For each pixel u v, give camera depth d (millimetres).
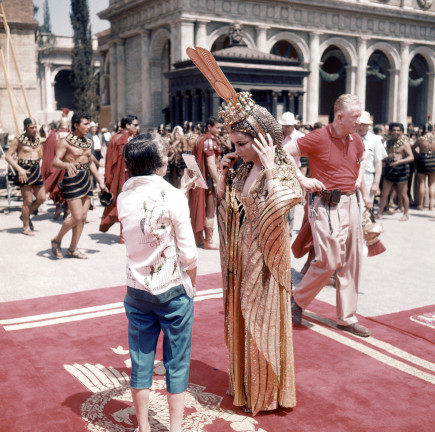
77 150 6691
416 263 6961
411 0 37156
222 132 9930
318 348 4145
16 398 3291
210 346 4148
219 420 3084
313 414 3158
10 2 20766
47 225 9484
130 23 34594
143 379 2746
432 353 4074
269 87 20078
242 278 3164
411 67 42812
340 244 4344
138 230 2652
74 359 3877
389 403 3291
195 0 28984
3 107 21109
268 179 2996
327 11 33719
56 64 49844
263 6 31234
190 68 21047
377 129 10945
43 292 5547
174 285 2721
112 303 5172
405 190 10336
